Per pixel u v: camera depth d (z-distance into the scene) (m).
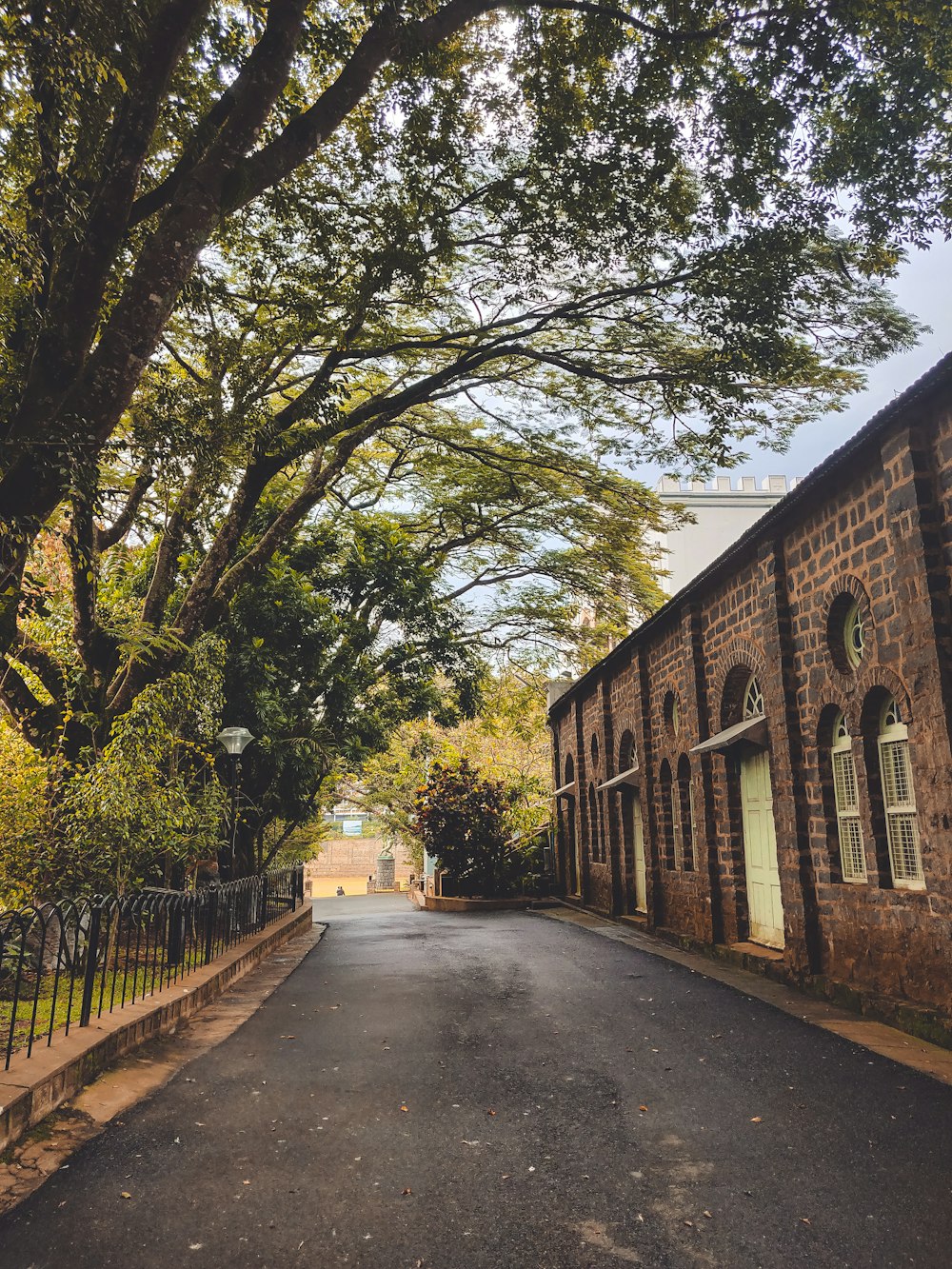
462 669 18.58
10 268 6.22
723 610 12.15
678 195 9.76
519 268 11.13
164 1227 3.78
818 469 8.65
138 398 10.39
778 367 10.27
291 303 11.00
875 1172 4.32
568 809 23.50
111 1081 5.62
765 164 8.97
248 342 12.52
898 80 8.23
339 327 11.82
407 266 10.42
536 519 20.73
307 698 15.73
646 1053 6.62
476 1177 4.33
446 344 13.05
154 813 8.79
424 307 12.59
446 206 10.85
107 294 8.50
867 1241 3.66
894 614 7.66
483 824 23.28
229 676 14.27
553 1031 7.37
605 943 13.36
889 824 8.14
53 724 10.75
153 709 9.30
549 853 24.64
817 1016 7.80
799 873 9.41
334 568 17.92
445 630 17.67
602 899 19.36
